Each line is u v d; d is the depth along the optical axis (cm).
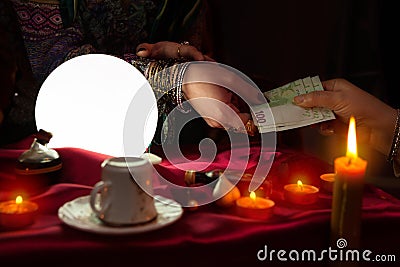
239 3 219
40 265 63
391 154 108
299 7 221
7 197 80
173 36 142
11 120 110
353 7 217
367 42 219
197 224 74
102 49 129
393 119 105
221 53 161
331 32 223
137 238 68
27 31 115
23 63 111
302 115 104
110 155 96
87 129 94
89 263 65
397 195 218
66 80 92
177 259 68
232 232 72
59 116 93
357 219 69
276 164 101
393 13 199
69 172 91
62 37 119
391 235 79
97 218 72
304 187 89
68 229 69
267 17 221
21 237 65
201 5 145
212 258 70
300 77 228
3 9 110
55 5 119
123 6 131
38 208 75
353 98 104
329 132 115
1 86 98
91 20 126
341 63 223
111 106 94
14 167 89
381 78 218
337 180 69
